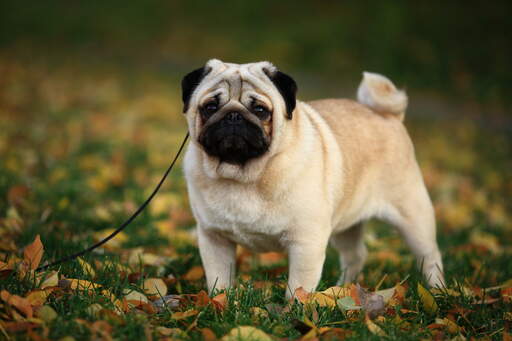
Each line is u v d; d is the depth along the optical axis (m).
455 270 7.43
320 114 6.80
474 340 4.99
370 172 6.86
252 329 4.71
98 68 27.73
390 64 28.17
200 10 39.03
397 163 7.05
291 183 5.64
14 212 7.80
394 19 30.64
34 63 26.83
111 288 5.52
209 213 5.83
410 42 29.41
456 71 26.84
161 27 37.75
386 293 5.83
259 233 5.82
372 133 6.96
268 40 32.53
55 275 5.41
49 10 40.91
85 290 5.32
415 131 19.34
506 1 31.91
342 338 4.92
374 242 9.08
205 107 5.73
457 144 18.00
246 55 31.31
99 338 4.48
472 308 5.88
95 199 9.61
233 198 5.70
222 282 6.11
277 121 5.61
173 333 4.77
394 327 5.12
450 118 21.81
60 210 8.69
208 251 6.11
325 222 5.89
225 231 5.91
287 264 7.64
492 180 13.65
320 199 5.81
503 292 6.19
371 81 7.43
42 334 4.48
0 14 38.81
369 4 34.28
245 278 6.71
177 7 40.03
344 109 7.09
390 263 7.85
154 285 5.89
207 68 6.08
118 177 10.71
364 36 31.03
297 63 30.27
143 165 12.17
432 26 30.42
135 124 16.48
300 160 5.70
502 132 20.22
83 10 41.25
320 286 6.26
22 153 11.50
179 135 15.54
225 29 35.88
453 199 12.22
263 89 5.66
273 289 6.23
